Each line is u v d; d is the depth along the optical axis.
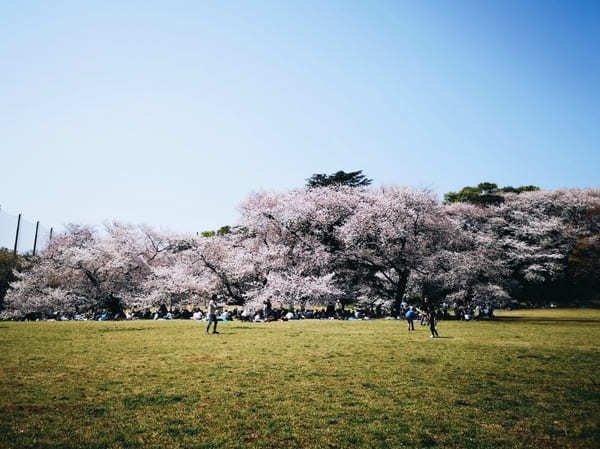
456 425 7.69
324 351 15.18
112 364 12.55
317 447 6.62
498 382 10.70
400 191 42.81
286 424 7.61
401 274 40.94
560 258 59.50
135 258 46.34
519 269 60.88
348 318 35.50
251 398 9.13
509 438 7.09
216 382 10.45
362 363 12.93
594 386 10.38
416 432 7.30
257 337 19.50
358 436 7.09
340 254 41.50
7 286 46.16
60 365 12.32
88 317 42.50
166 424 7.53
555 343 17.72
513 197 69.88
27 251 55.06
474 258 41.91
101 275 45.56
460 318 36.72
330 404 8.78
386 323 29.23
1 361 12.85
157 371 11.61
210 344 16.95
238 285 44.22
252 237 46.97
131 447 6.50
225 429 7.34
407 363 12.97
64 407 8.38
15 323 29.25
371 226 40.25
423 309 28.00
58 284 45.72
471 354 14.67
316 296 37.06
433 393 9.66
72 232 49.69
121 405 8.55
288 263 41.56
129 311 45.69
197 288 41.59
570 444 6.86
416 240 41.38
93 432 7.06
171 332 21.88
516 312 48.19
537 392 9.84
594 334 21.62
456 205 62.59
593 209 60.47
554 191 67.88
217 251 45.91
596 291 61.06
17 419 7.61
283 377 11.03
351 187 49.38
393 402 8.98
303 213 41.78
